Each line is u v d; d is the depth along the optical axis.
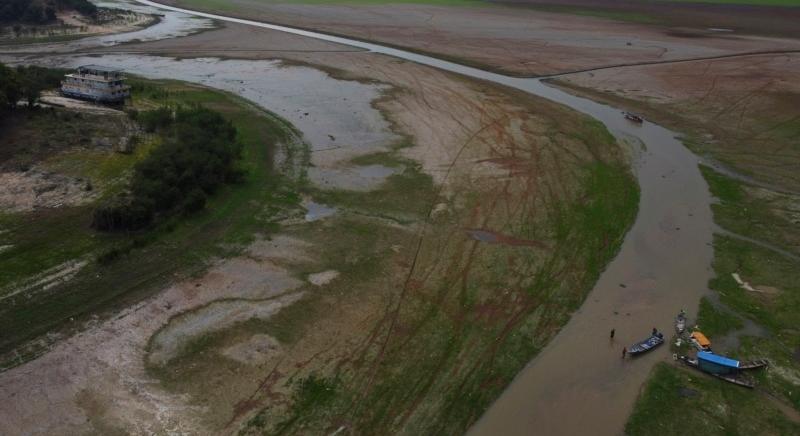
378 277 40.88
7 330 34.66
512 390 31.77
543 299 39.28
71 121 62.53
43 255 41.81
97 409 29.45
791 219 50.56
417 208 50.75
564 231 47.81
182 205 48.31
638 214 51.12
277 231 46.50
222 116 69.62
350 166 58.91
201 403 29.94
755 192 55.72
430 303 38.34
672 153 64.81
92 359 32.69
